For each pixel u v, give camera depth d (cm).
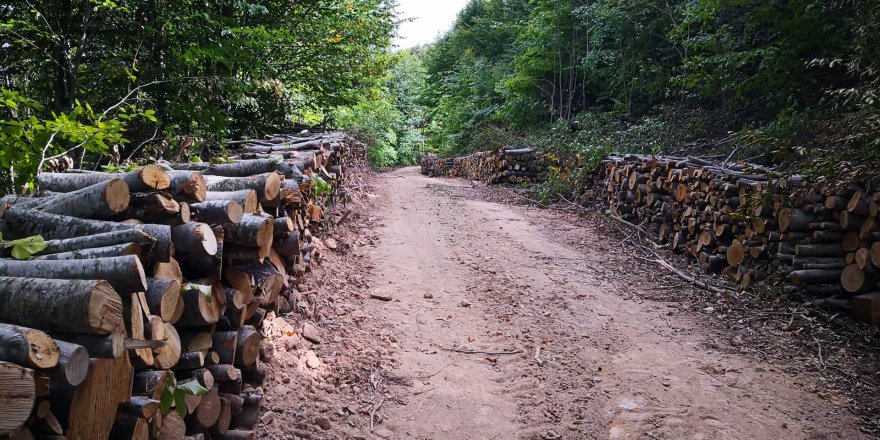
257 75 1063
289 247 455
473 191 1498
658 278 685
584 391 421
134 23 725
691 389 424
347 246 759
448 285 653
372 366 445
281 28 1074
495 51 3356
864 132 563
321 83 1316
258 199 404
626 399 410
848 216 539
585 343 503
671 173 820
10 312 196
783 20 1124
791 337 506
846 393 417
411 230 926
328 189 699
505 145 1767
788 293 570
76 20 686
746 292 609
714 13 1299
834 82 1138
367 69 1493
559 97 2170
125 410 217
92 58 733
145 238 247
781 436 365
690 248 750
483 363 467
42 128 423
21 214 275
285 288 461
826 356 472
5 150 418
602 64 1942
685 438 363
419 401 404
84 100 710
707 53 1380
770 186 594
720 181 689
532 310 578
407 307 578
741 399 410
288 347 422
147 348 233
